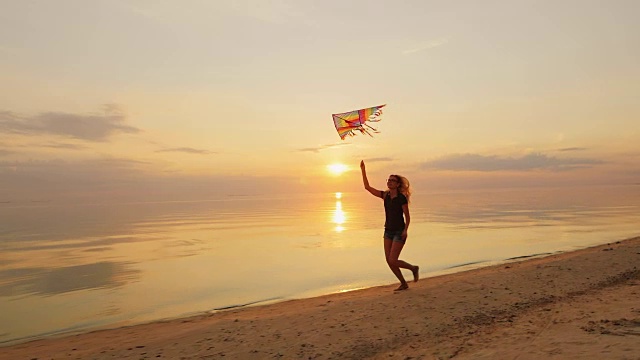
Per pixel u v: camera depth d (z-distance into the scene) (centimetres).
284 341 578
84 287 1278
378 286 1083
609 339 454
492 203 8238
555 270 991
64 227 4581
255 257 1831
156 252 2167
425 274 1259
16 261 1931
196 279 1352
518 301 733
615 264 1022
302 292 1086
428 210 5875
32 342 723
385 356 500
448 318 646
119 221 5709
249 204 14762
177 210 9869
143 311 962
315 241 2445
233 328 664
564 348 440
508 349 464
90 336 732
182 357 540
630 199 8575
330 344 555
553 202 7712
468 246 1938
